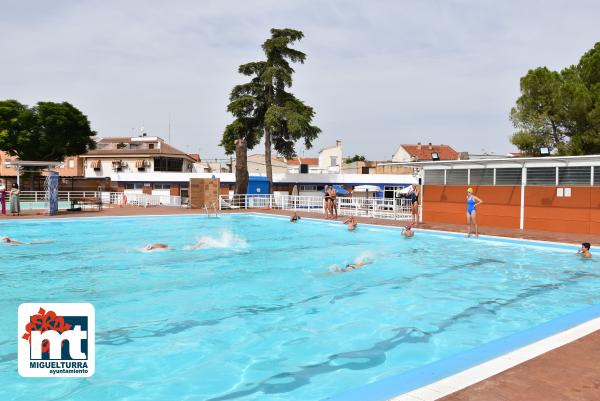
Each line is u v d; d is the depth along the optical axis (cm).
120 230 2092
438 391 397
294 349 627
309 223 2311
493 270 1149
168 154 5591
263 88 4028
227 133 4097
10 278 1080
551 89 3127
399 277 1082
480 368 450
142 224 2347
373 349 623
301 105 3988
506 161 1819
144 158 5562
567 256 1315
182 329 717
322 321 753
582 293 915
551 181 1745
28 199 4072
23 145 4719
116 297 910
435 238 1711
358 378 529
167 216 2622
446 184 2116
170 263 1276
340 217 2445
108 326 735
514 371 439
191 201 3244
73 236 1870
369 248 1527
